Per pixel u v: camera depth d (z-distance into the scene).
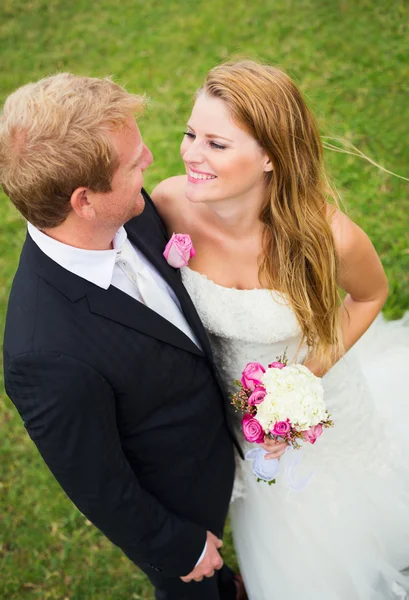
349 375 2.88
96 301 2.02
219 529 2.73
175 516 2.41
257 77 2.16
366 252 2.55
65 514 3.80
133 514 2.21
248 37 6.14
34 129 1.77
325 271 2.47
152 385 2.16
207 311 2.53
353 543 2.91
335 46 5.83
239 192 2.28
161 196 2.71
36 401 1.95
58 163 1.78
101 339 2.01
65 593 3.53
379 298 2.77
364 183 4.86
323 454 2.87
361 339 3.60
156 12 6.66
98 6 6.91
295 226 2.40
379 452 2.97
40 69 6.45
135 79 6.09
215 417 2.49
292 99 2.22
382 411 3.23
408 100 5.34
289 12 6.22
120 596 3.48
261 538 2.97
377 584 2.96
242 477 2.93
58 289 1.99
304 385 2.24
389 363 3.45
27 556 3.68
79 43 6.59
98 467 2.06
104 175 1.84
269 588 3.02
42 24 6.87
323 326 2.56
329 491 2.89
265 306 2.47
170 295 2.39
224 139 2.17
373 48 5.75
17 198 1.88
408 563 3.04
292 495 2.88
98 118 1.79
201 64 6.05
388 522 2.92
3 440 4.16
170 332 2.16
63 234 1.97
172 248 2.32
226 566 3.31
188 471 2.44
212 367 2.42
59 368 1.92
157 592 2.90
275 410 2.18
